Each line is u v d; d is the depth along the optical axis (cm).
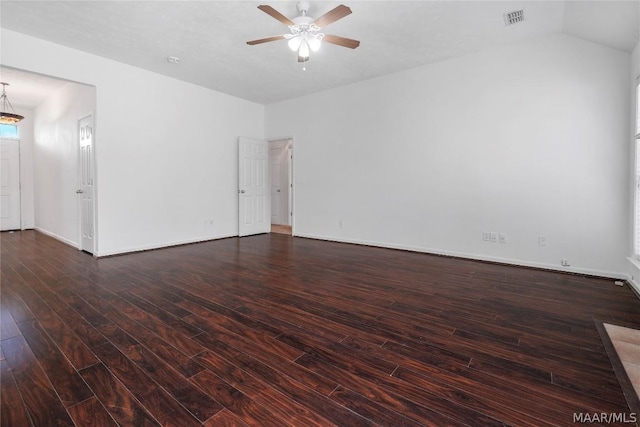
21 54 372
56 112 593
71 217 543
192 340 219
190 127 554
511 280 356
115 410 151
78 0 306
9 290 317
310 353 204
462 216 457
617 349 208
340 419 147
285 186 859
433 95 471
